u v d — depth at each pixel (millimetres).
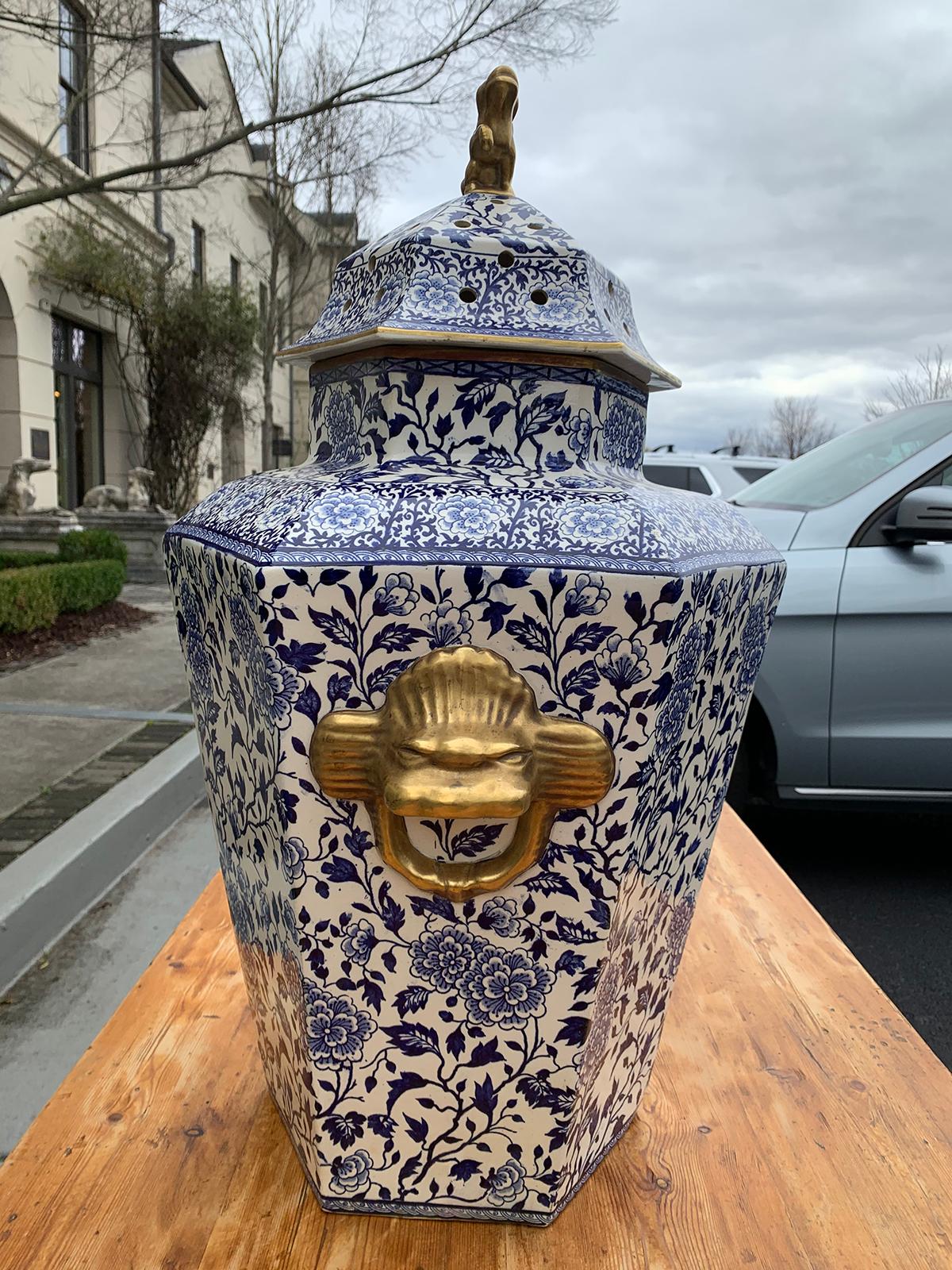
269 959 776
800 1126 906
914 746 2291
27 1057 1669
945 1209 801
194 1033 1037
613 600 600
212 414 12461
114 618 6371
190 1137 870
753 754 2486
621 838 657
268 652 615
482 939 686
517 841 654
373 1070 728
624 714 627
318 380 841
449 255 733
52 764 3008
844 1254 749
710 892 1452
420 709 614
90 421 11188
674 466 5500
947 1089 967
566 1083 723
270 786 673
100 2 4812
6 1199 785
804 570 2303
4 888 2023
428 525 619
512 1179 760
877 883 2658
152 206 11852
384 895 678
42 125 8586
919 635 2258
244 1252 738
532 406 732
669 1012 1109
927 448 2373
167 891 2340
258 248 16188
